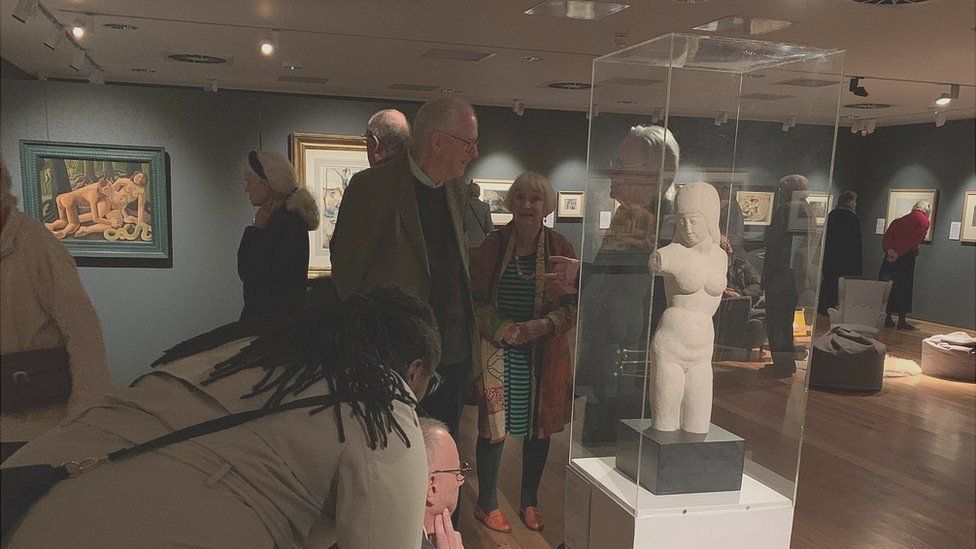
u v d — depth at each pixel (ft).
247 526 3.74
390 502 4.07
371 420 4.06
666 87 6.53
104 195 16.08
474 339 8.86
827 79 6.86
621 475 7.34
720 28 17.37
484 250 10.69
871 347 21.36
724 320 7.01
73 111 15.90
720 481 7.20
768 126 6.90
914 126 36.94
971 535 11.89
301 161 17.15
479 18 16.65
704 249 6.87
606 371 7.60
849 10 15.30
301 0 15.10
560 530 11.29
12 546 3.42
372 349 4.35
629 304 7.10
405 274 8.14
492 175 28.27
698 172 6.75
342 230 8.36
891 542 11.57
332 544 4.42
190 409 3.98
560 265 10.44
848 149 40.24
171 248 16.58
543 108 32.58
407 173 8.26
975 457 15.74
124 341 16.48
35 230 5.47
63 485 3.61
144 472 3.70
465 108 8.16
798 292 7.18
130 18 16.81
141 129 16.21
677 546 7.16
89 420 4.02
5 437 5.28
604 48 19.90
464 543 10.78
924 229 32.73
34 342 5.49
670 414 6.93
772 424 7.29
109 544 3.46
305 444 3.93
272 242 11.13
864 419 18.58
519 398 10.96
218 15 16.55
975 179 33.55
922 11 15.25
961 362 23.26
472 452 14.93
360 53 21.21
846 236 34.73
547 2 15.14
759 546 7.45
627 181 7.13
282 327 4.43
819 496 13.35
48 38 19.10
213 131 16.61
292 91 29.84
